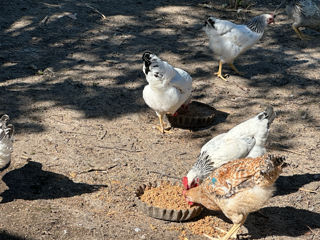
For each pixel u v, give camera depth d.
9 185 3.17
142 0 5.27
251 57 4.39
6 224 2.96
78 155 3.38
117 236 2.94
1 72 4.01
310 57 4.43
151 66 3.39
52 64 4.14
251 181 2.84
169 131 3.63
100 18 4.77
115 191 3.18
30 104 3.74
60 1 5.05
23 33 4.47
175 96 3.48
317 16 4.53
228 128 3.67
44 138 3.49
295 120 3.76
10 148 3.04
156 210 3.01
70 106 3.76
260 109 3.84
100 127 3.61
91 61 4.21
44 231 2.94
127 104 3.82
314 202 3.20
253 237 2.99
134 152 3.44
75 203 3.10
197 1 5.32
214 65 4.27
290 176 3.34
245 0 5.32
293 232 3.03
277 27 4.85
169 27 4.72
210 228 3.01
